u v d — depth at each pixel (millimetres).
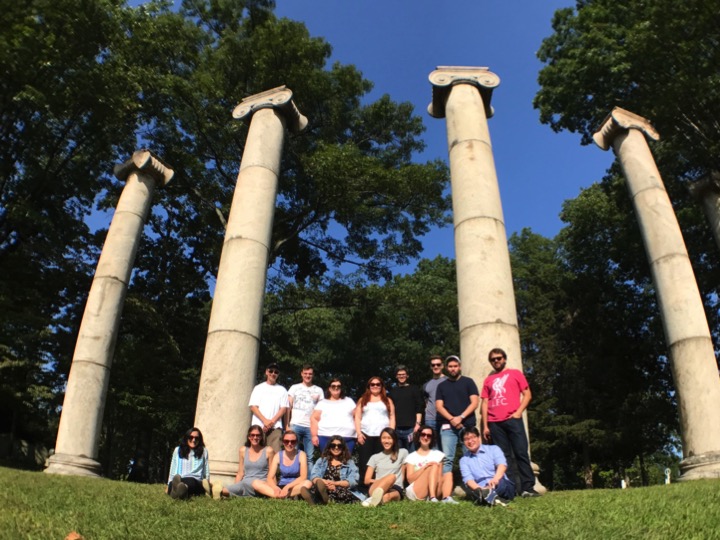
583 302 37438
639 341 35656
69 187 25188
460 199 12031
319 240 30250
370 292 26984
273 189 14133
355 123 28469
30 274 24156
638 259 31562
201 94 24047
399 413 10453
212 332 12070
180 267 29125
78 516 6152
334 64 27781
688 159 23812
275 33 24766
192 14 27375
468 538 5180
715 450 11812
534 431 35281
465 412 9133
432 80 13688
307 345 33781
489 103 14078
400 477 8680
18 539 4730
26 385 26141
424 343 45875
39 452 31859
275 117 15102
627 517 5984
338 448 8625
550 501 7535
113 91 20688
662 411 31984
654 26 17875
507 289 11023
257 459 9344
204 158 26938
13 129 22281
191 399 25438
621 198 28812
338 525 6012
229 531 5566
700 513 5953
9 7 16484
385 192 25656
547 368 37469
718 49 17844
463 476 8055
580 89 24344
